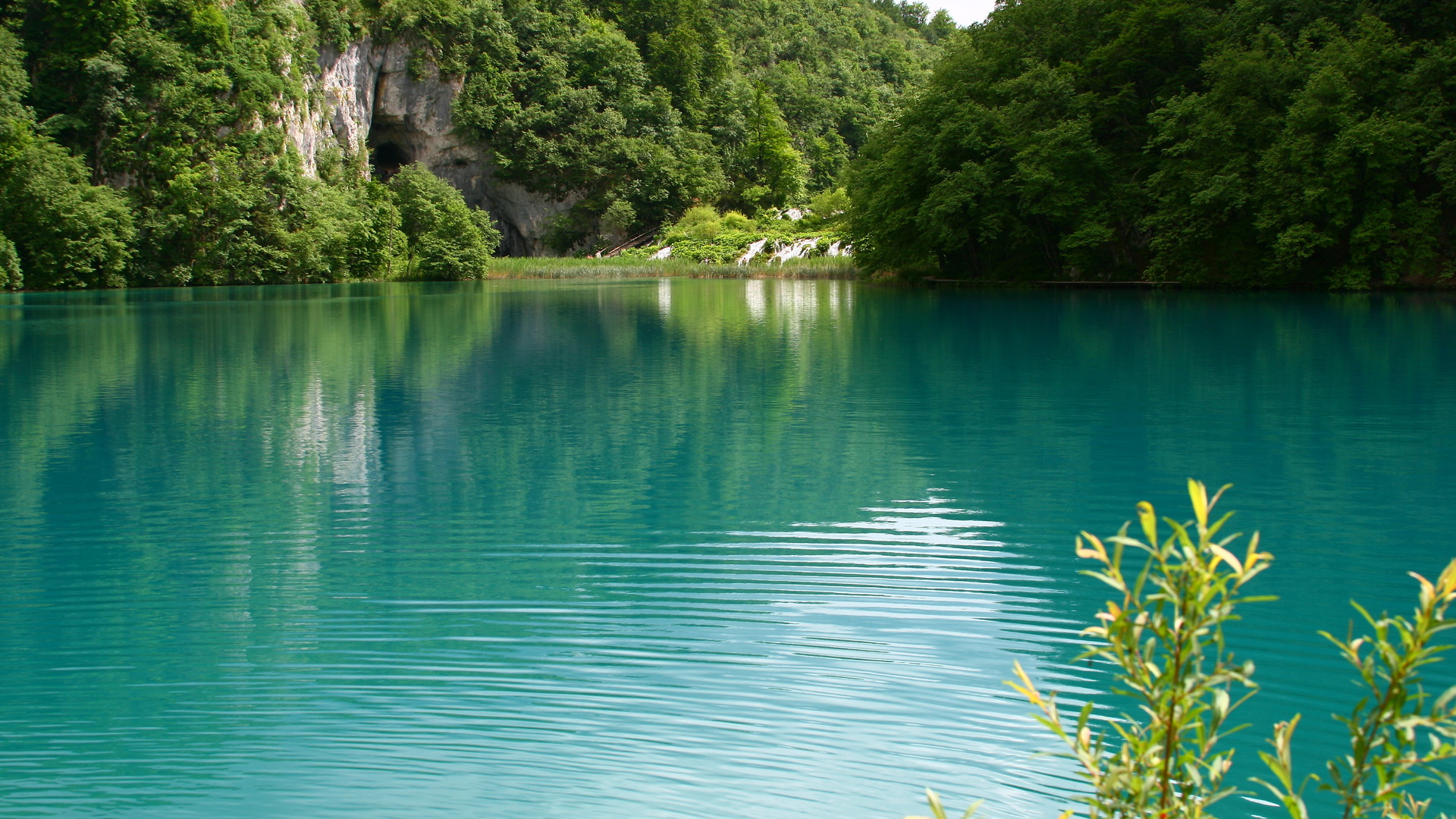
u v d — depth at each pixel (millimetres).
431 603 6531
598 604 6473
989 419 12305
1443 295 31266
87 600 6676
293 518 8539
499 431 12039
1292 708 4875
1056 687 5160
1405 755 2025
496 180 92812
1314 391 13828
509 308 33781
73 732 4855
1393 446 10469
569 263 74250
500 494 9211
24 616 6398
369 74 80750
